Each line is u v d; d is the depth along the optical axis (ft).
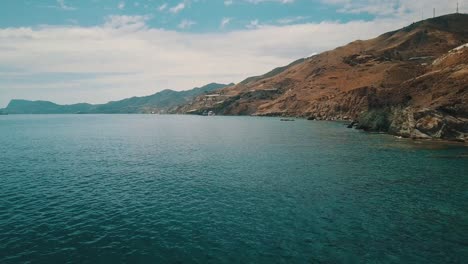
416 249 91.86
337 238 98.58
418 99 411.95
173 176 179.52
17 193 145.89
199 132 478.59
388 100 456.86
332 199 135.44
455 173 177.37
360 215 116.98
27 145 332.19
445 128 308.60
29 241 96.32
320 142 322.34
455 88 369.09
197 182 165.27
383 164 205.05
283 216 116.26
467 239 97.71
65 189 153.07
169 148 299.38
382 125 415.03
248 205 128.36
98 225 108.47
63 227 106.83
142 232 103.09
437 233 101.86
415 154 237.25
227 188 153.17
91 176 180.86
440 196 138.21
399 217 115.03
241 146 305.12
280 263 84.53
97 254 88.89
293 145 305.32
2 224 108.88
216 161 225.35
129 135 450.71
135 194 144.36
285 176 177.06
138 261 85.40
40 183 164.66
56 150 290.97
